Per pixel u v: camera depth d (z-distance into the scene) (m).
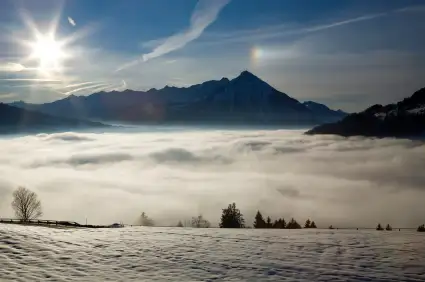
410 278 12.41
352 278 12.49
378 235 20.78
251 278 12.66
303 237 20.27
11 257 14.95
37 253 15.70
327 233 22.11
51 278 12.57
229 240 19.41
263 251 16.56
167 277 12.80
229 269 13.74
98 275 13.01
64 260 14.83
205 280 12.48
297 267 13.85
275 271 13.40
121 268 13.92
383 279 12.34
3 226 23.81
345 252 16.06
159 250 16.86
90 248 17.02
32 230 21.78
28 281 12.20
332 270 13.40
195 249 17.08
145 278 12.70
